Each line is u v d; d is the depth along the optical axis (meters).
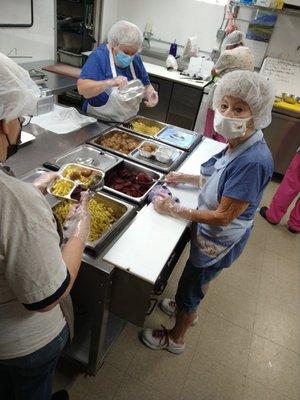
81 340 1.55
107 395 1.47
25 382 0.97
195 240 1.35
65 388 1.46
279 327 1.97
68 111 2.10
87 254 1.07
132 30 1.90
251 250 2.62
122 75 2.14
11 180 0.63
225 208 1.10
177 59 4.00
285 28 3.67
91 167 1.46
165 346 1.69
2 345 0.83
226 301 2.09
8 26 3.00
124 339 1.73
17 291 0.66
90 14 3.98
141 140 1.97
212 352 1.75
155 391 1.52
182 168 1.76
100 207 1.33
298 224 2.85
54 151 1.63
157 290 1.89
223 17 3.82
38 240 0.62
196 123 3.70
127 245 1.15
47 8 3.39
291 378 1.70
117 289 1.14
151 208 1.37
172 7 3.99
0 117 0.65
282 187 2.83
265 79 1.06
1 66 0.62
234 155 1.12
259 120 1.10
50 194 1.22
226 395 1.56
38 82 2.58
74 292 1.17
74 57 3.78
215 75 2.84
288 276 2.41
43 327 0.87
